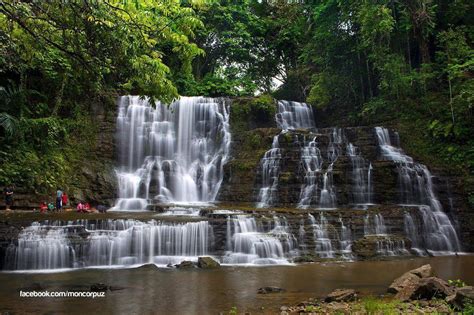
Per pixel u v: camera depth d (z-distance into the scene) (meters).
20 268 14.38
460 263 15.65
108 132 26.95
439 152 23.58
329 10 29.95
